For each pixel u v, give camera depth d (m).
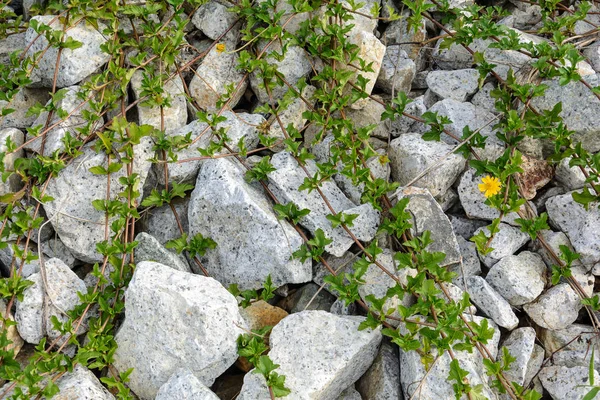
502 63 1.09
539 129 1.04
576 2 1.19
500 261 1.02
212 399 0.89
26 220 1.01
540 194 1.08
